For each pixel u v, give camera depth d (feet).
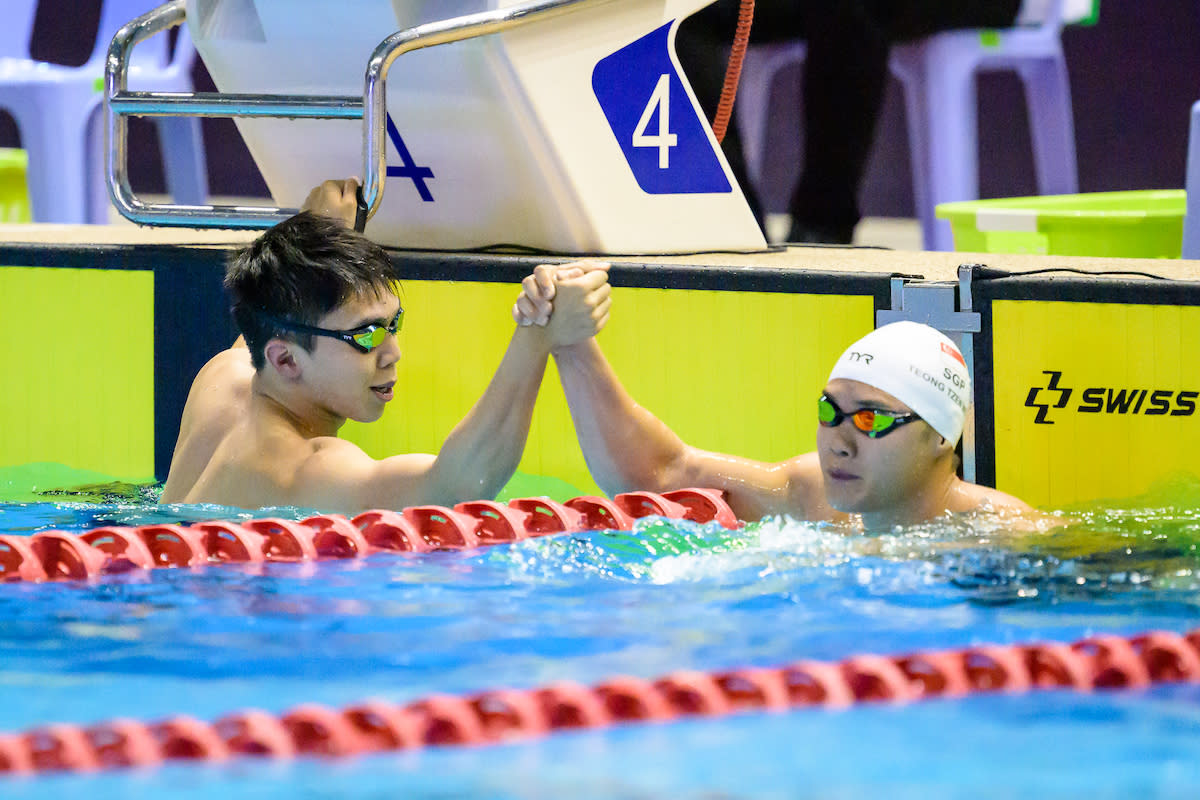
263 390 37.32
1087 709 23.62
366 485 35.76
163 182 109.29
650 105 43.11
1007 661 25.16
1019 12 74.18
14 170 86.58
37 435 46.91
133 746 21.56
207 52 44.91
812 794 19.67
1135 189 95.76
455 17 40.55
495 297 42.06
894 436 32.78
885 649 25.90
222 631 27.09
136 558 31.76
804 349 39.73
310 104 41.29
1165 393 36.91
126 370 45.70
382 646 26.16
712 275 40.27
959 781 20.17
